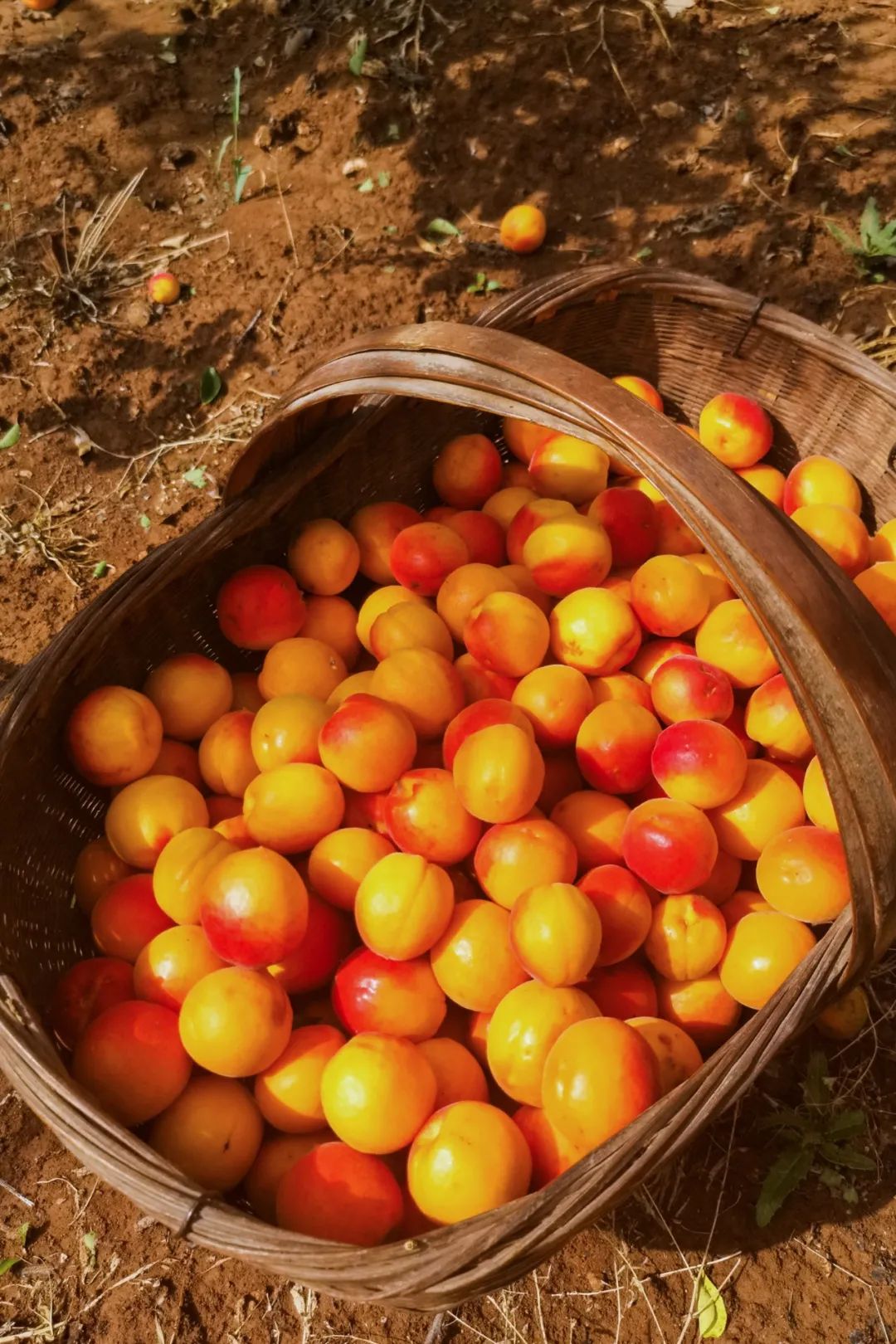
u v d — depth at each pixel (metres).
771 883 0.55
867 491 0.73
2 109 1.05
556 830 0.56
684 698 0.59
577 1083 0.47
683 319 0.75
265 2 1.10
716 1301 0.56
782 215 0.92
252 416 0.89
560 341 0.74
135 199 1.00
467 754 0.55
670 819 0.55
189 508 0.86
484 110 1.00
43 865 0.59
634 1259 0.58
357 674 0.65
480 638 0.61
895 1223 0.58
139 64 1.08
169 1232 0.59
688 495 0.46
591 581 0.65
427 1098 0.51
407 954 0.53
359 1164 0.50
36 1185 0.61
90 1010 0.54
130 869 0.61
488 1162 0.48
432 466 0.77
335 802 0.58
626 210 0.95
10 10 1.13
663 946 0.56
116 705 0.60
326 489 0.70
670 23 1.03
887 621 0.64
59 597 0.82
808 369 0.73
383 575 0.72
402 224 0.97
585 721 0.60
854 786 0.43
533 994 0.52
